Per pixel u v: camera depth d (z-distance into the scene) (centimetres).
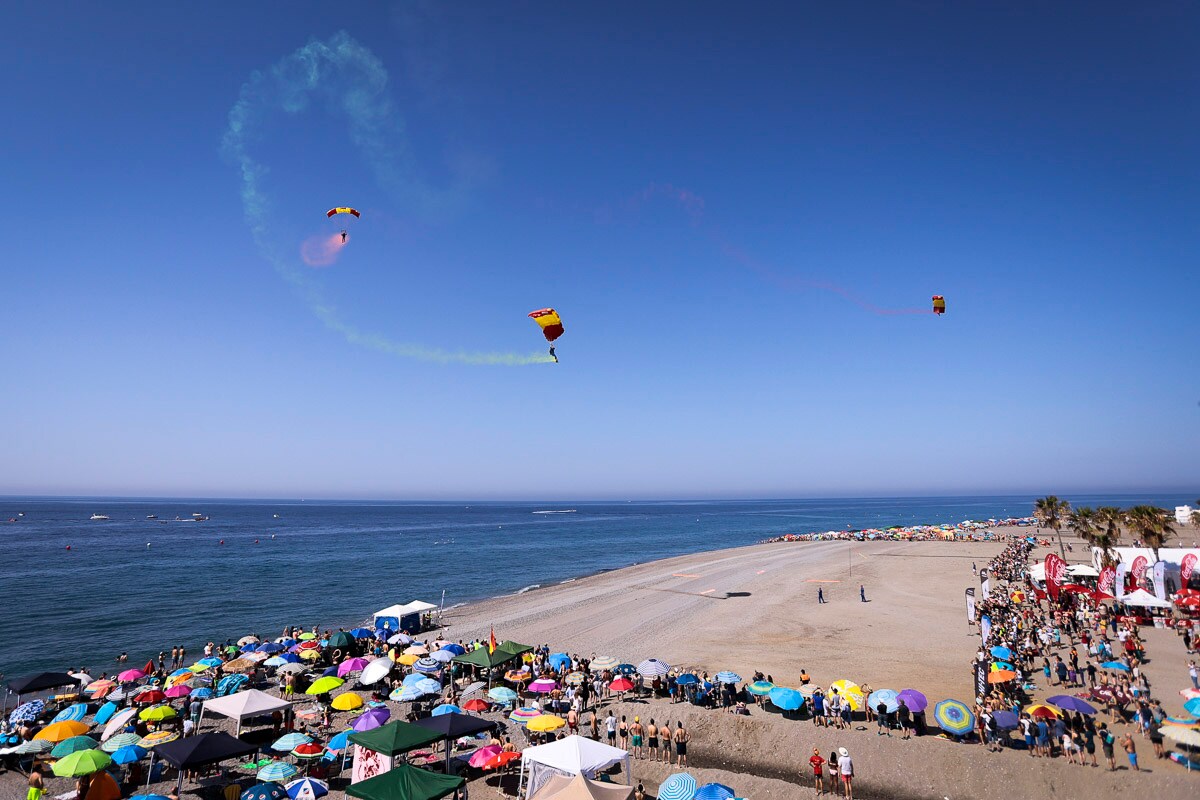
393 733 2208
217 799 2280
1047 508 6731
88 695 3381
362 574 8788
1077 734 2417
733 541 14950
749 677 3547
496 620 5391
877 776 2378
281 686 3662
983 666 3069
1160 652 3609
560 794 1905
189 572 8819
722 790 1930
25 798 2291
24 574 8519
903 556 9481
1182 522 7775
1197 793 2025
